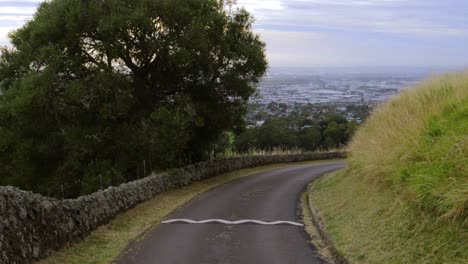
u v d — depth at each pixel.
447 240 7.18
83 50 22.91
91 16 21.48
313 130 48.91
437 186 8.16
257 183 23.67
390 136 12.78
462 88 12.28
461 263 6.55
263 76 27.67
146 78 24.55
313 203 15.95
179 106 23.12
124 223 12.94
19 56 23.44
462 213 7.35
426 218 8.08
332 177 20.92
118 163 21.92
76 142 21.25
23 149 22.55
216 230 12.05
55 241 9.16
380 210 10.11
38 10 24.39
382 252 8.28
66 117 22.97
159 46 22.09
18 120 22.72
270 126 47.50
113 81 21.48
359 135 18.83
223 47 24.30
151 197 17.39
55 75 21.47
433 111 11.49
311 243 10.60
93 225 11.41
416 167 9.66
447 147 9.07
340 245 9.71
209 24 23.62
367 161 13.48
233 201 17.45
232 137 44.69
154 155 21.77
